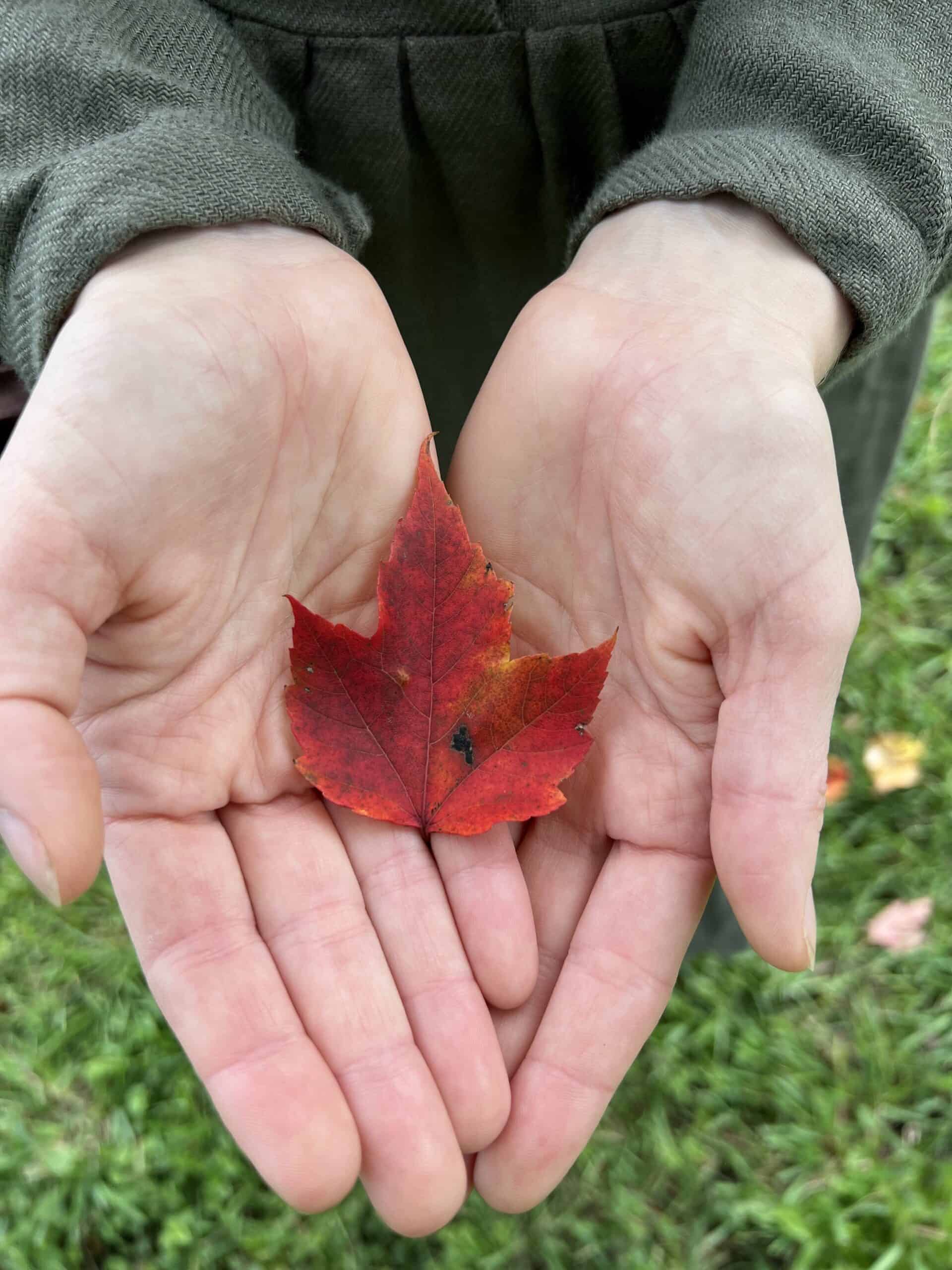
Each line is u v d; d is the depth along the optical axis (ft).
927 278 0.67
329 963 0.60
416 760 0.64
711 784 0.61
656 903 0.61
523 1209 0.61
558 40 0.71
